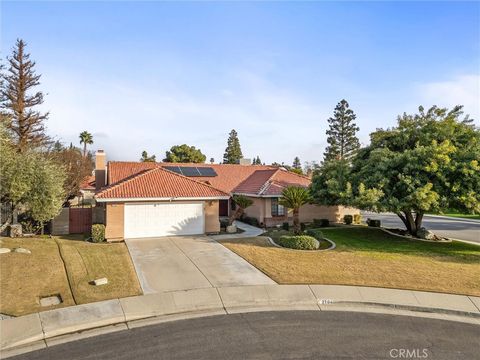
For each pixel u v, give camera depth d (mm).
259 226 26500
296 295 10820
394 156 20094
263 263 14422
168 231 21547
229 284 11703
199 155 63469
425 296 10750
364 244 19750
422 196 17297
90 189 49344
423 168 18453
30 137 35219
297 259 15234
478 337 8219
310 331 8430
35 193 17344
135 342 7836
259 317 9297
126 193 20406
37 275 12094
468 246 19859
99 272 12844
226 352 7340
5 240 17203
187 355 7211
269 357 7121
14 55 34594
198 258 15367
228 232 22969
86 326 8648
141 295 10578
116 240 19906
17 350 7523
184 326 8703
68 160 36469
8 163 16547
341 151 60594
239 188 30484
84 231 23141
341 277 12539
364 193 18531
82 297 10289
